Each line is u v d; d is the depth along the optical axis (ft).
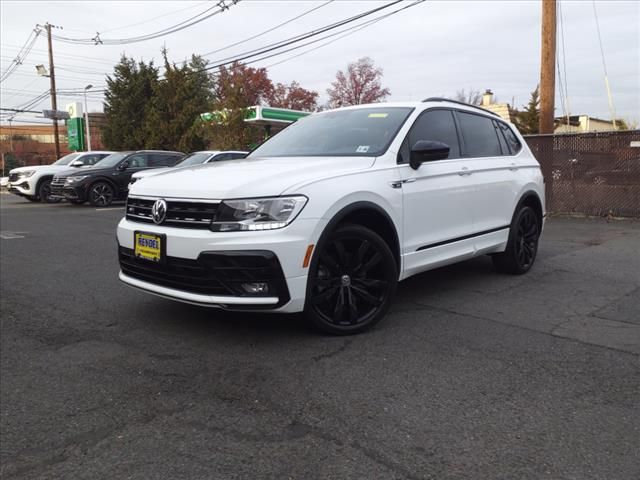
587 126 139.95
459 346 12.54
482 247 17.51
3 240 29.81
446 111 17.07
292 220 11.64
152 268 12.82
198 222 11.87
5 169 156.25
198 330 13.75
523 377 10.84
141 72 103.55
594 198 37.04
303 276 11.87
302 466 7.92
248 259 11.35
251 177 12.14
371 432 8.81
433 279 19.21
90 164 58.08
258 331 13.57
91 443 8.70
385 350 12.28
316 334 13.23
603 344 12.62
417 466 7.88
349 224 13.01
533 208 20.65
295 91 156.15
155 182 13.39
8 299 17.28
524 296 16.89
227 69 109.81
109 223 38.04
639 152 35.09
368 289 13.67
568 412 9.41
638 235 29.14
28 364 11.93
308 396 10.08
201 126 73.51
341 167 13.33
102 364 11.82
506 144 19.83
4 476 7.87
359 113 16.71
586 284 18.39
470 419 9.20
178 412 9.61
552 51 40.57
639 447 8.29
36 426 9.27
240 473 7.78
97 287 18.74
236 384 10.64
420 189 14.71
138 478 7.73
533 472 7.69
